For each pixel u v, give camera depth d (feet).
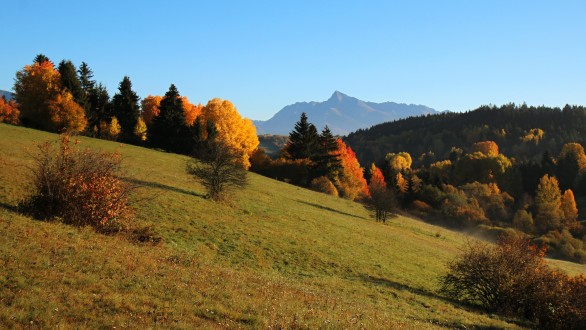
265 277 63.41
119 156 73.72
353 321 44.04
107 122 304.30
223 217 107.04
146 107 356.79
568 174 442.91
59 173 65.92
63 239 53.78
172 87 283.79
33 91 245.24
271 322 38.24
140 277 45.44
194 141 266.98
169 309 37.52
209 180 129.39
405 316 57.41
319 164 296.71
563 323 65.77
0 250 44.27
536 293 71.72
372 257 103.65
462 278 79.25
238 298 44.70
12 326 29.50
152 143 280.92
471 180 465.06
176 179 156.35
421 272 100.01
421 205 366.22
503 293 74.33
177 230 84.28
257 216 121.90
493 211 370.12
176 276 48.91
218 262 69.05
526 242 80.38
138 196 103.24
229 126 283.79
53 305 34.01
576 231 321.32
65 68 274.98
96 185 66.44
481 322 63.05
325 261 88.43
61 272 42.16
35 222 59.16
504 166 455.22
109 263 47.93
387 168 424.05
